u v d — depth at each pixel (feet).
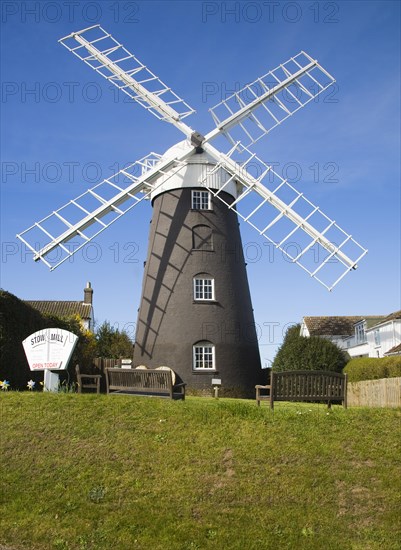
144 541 27.84
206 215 87.10
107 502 30.96
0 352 60.75
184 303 83.05
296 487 32.48
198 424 39.19
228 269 86.48
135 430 38.50
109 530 28.50
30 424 39.06
